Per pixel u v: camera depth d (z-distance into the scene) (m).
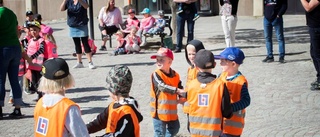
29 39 10.27
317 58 10.08
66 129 4.57
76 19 12.72
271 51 12.75
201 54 5.61
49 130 4.55
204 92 5.57
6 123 8.80
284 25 19.75
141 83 11.30
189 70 6.54
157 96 6.64
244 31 18.67
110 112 4.62
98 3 25.12
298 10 23.23
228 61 5.79
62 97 4.62
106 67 13.12
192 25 14.62
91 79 11.90
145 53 14.92
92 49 14.73
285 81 10.99
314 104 9.38
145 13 15.75
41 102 4.64
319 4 9.73
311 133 7.87
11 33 8.92
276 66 12.38
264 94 10.07
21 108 9.73
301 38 16.41
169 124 6.73
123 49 14.87
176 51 14.65
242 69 12.15
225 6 13.69
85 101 10.07
